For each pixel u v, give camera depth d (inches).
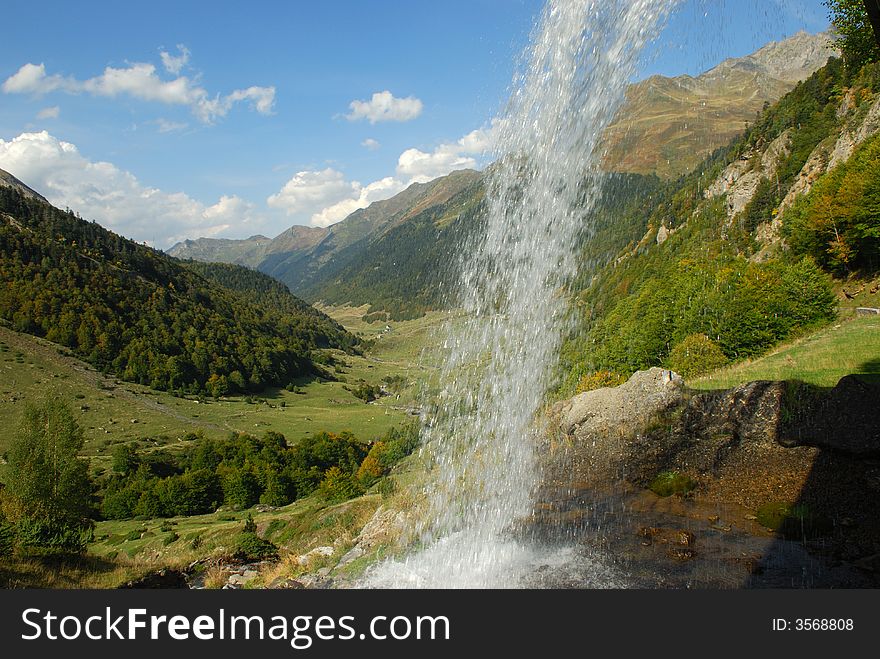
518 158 430.9
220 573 480.7
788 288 1207.6
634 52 311.0
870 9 151.8
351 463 3811.5
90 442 4424.2
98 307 6796.3
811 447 403.5
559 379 937.5
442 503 463.5
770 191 3070.9
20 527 639.8
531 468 500.7
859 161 1621.6
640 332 1478.8
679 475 427.8
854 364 673.6
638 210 4611.2
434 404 708.0
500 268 493.0
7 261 6998.0
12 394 4874.5
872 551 285.1
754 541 317.7
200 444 4507.9
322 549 466.3
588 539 350.0
